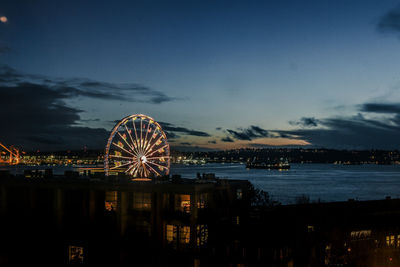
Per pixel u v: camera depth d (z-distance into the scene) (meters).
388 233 54.38
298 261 51.41
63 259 60.97
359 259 52.25
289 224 52.69
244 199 64.44
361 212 56.03
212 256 52.88
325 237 52.22
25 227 63.81
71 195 62.56
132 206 59.16
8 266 63.38
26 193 65.00
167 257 54.56
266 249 50.91
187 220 53.75
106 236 58.88
